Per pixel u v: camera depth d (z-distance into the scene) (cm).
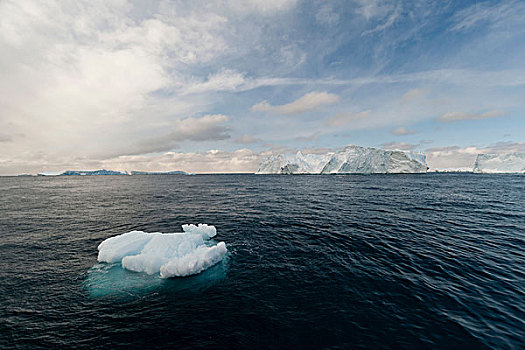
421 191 3212
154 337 510
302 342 488
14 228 1427
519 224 1411
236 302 636
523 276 754
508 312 571
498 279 736
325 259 916
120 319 573
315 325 538
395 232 1264
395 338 495
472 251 974
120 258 930
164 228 1420
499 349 459
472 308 590
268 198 2733
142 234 1079
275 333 515
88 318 577
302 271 815
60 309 614
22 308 616
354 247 1043
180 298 664
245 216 1728
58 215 1806
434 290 678
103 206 2225
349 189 3600
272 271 820
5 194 3412
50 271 843
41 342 496
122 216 1755
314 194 3048
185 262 811
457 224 1420
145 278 788
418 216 1655
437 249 1002
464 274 773
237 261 912
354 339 494
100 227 1446
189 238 1026
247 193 3303
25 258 962
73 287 730
